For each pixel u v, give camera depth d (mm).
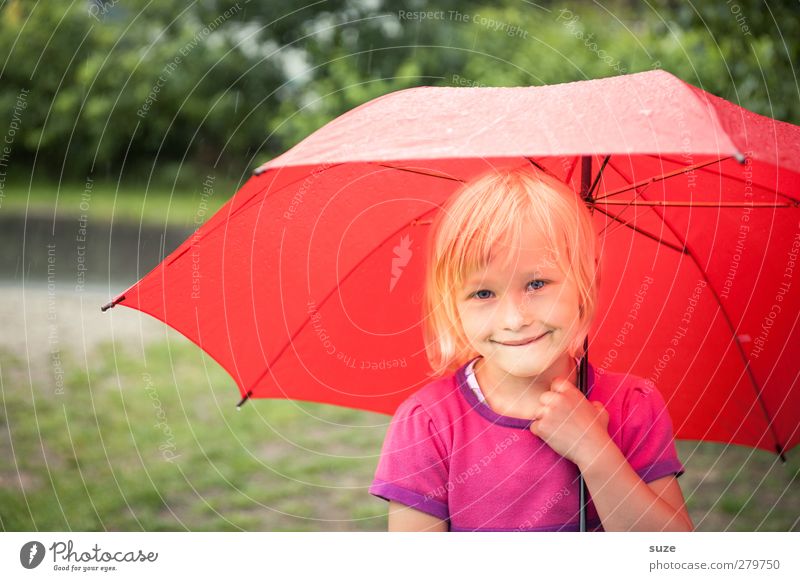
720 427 1716
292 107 5207
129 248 7039
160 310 1469
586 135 1011
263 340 1594
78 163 8156
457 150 994
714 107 1058
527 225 1321
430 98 1254
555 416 1344
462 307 1364
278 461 3225
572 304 1345
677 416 1703
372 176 1500
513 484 1396
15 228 7438
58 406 3586
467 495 1402
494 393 1433
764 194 1483
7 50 7922
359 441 3494
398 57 5723
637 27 4273
